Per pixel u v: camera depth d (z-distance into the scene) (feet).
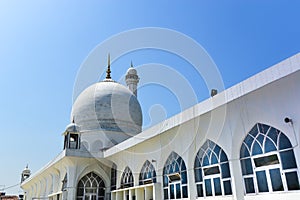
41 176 104.63
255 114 37.83
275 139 35.35
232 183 40.06
